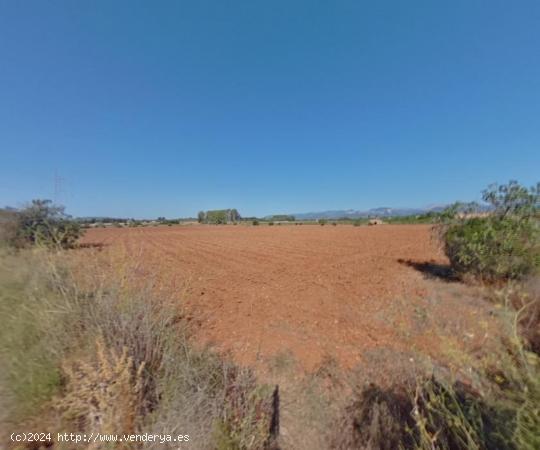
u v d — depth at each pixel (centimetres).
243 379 332
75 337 302
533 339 284
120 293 358
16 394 247
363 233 2948
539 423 157
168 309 420
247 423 258
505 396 203
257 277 1012
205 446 227
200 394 255
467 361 234
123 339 291
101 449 206
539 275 657
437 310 535
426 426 242
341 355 444
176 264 1245
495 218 780
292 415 324
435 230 972
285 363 424
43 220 1217
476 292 693
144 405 249
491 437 190
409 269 1062
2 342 296
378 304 673
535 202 734
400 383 340
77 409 229
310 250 1745
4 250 681
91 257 504
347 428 298
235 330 541
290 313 637
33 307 334
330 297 756
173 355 309
